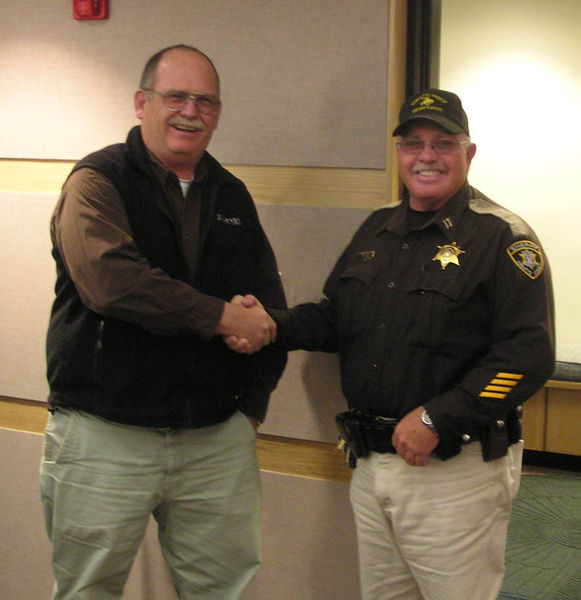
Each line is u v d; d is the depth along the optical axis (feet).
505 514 5.18
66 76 6.74
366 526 5.31
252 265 5.74
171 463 5.25
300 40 6.08
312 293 6.33
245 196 5.74
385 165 5.99
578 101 14.25
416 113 4.94
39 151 6.90
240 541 5.58
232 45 6.27
